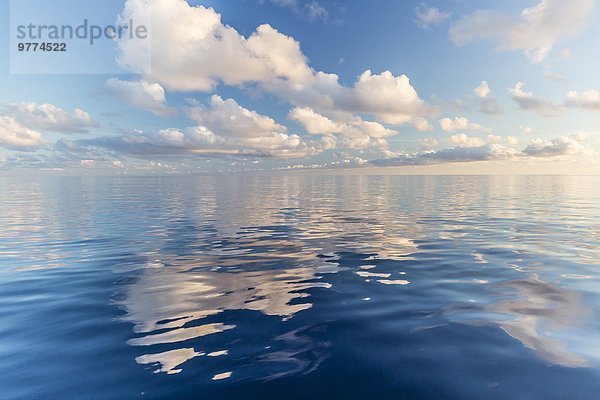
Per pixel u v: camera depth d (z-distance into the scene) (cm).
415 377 353
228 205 2639
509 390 326
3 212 2109
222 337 456
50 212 2119
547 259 887
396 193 4053
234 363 386
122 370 372
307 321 511
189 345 433
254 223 1641
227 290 665
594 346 418
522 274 752
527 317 513
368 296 623
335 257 944
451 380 346
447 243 1125
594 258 891
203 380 351
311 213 2061
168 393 328
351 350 416
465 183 6875
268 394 325
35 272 796
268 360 393
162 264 873
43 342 443
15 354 411
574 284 673
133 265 862
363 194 3925
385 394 323
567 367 369
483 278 726
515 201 2806
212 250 1045
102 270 816
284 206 2541
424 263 866
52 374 365
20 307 573
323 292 648
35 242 1175
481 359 389
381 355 402
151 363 387
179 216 1927
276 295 635
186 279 739
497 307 557
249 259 926
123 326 495
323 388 335
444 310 548
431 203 2697
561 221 1614
